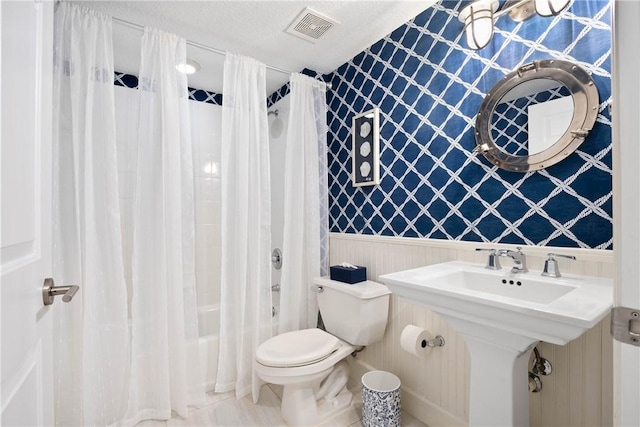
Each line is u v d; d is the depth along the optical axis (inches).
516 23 51.0
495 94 52.8
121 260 59.3
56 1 54.3
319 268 86.4
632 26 22.0
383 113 73.9
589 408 42.6
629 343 22.3
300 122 83.9
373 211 76.8
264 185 77.7
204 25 68.5
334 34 72.5
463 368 57.0
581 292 35.9
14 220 23.4
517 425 40.1
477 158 56.1
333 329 73.4
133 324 61.9
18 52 24.1
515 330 34.7
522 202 50.3
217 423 63.2
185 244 66.8
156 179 64.0
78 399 55.4
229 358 73.9
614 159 23.1
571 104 44.9
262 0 60.4
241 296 73.2
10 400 22.1
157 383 63.6
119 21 60.4
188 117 66.9
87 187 55.8
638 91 21.7
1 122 21.3
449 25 60.4
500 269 50.6
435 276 47.5
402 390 68.2
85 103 56.5
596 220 42.7
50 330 31.7
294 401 62.2
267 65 81.7
